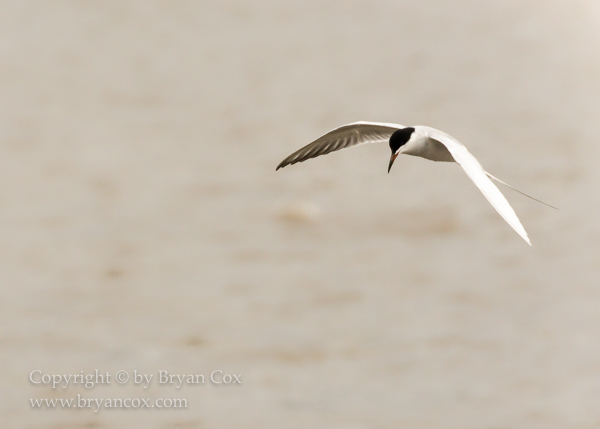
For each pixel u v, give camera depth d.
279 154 24.52
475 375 11.80
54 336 13.12
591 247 16.22
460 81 33.72
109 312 13.95
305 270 15.63
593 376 11.73
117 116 30.06
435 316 13.58
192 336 13.06
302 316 13.68
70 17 47.91
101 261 16.42
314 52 39.97
